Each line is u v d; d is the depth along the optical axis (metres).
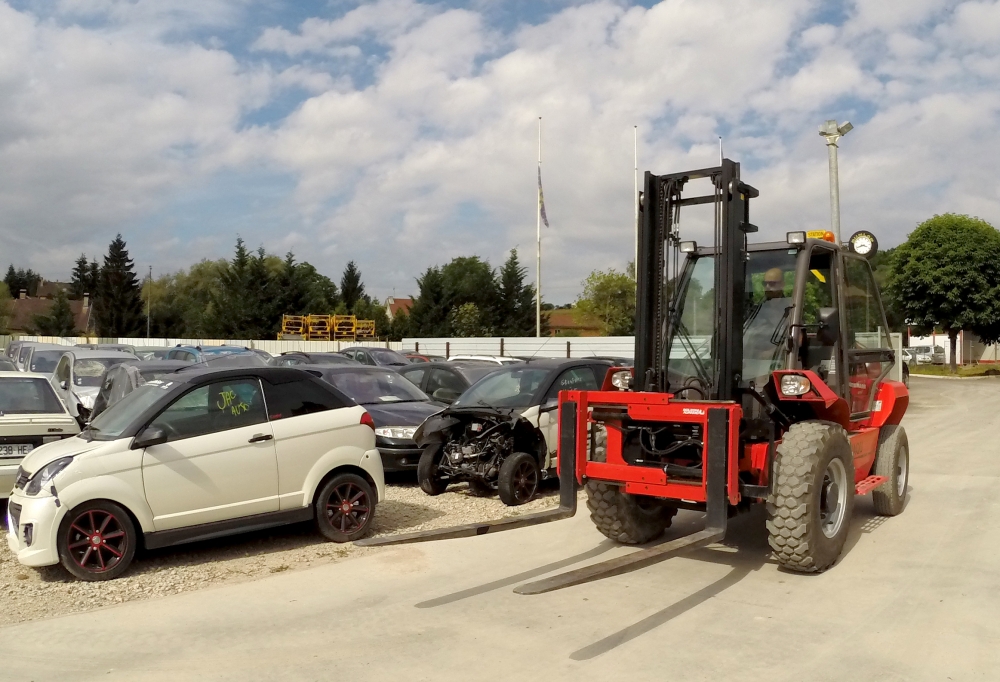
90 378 16.05
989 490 9.98
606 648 4.98
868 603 5.78
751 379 6.93
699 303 7.09
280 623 5.55
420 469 10.15
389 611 5.76
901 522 8.30
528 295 61.25
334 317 52.91
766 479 6.39
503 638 5.18
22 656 5.00
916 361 51.84
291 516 7.56
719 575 6.57
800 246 6.94
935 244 42.00
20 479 6.99
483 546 7.61
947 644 4.96
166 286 84.00
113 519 6.71
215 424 7.27
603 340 32.81
